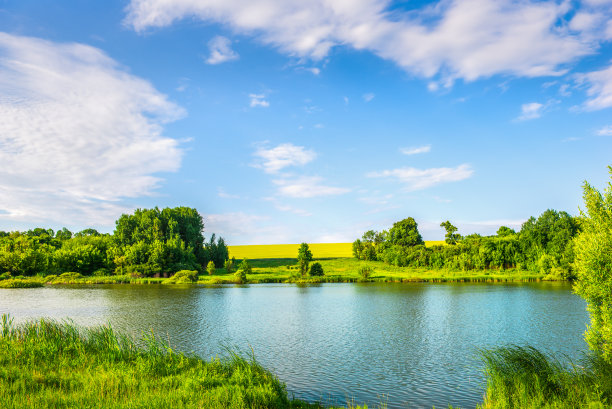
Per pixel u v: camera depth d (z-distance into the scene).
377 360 25.97
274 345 30.19
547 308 49.78
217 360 18.67
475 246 120.19
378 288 81.06
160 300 61.44
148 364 17.55
